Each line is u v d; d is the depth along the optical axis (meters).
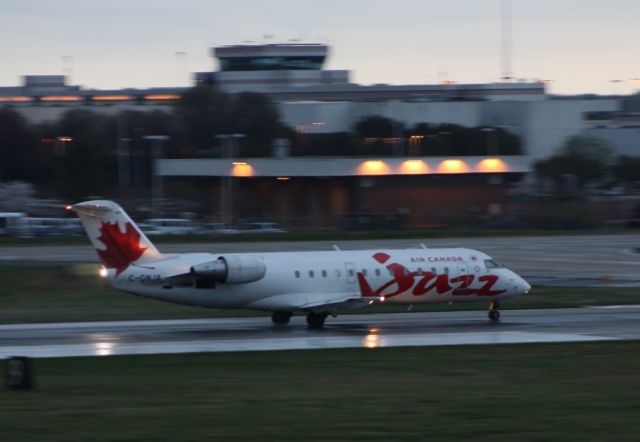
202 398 97.31
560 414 88.44
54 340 149.75
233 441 77.94
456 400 95.94
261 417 87.12
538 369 118.06
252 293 163.75
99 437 79.06
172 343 145.75
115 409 91.06
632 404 93.50
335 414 88.56
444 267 174.38
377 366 120.62
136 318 184.62
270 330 164.00
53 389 103.12
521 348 138.25
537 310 197.25
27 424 84.00
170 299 161.62
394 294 171.12
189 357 129.00
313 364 122.38
